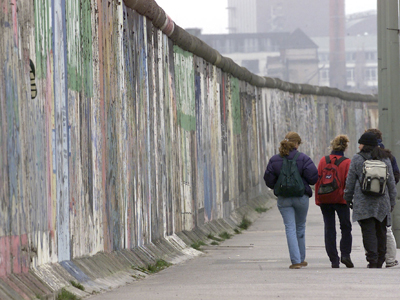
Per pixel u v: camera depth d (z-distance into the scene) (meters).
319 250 28.88
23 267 15.00
